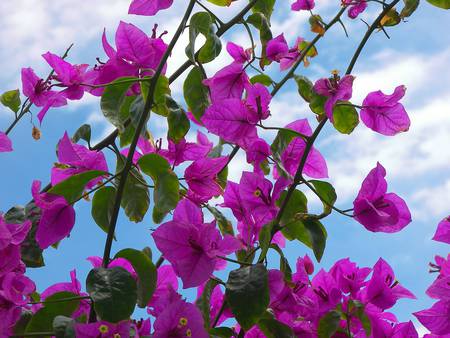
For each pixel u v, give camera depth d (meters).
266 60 0.68
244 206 0.62
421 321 0.60
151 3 0.64
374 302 0.64
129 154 0.56
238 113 0.60
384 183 0.59
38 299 0.63
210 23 0.62
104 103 0.59
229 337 0.58
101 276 0.51
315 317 0.63
